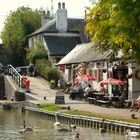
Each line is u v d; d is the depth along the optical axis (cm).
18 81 6631
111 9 3356
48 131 3478
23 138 3150
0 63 9406
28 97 5956
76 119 3884
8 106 5603
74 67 6519
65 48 8319
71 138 3120
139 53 3325
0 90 7144
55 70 7306
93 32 3634
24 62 9581
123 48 3500
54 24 8688
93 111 4144
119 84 4731
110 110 4206
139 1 3148
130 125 3238
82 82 5700
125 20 3206
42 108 4781
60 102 4975
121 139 3022
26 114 4947
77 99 5509
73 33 8669
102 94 4869
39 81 7306
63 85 6688
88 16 3609
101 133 3328
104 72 5478
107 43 3769
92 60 5709
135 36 3250
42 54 8181
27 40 9794
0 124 3969
